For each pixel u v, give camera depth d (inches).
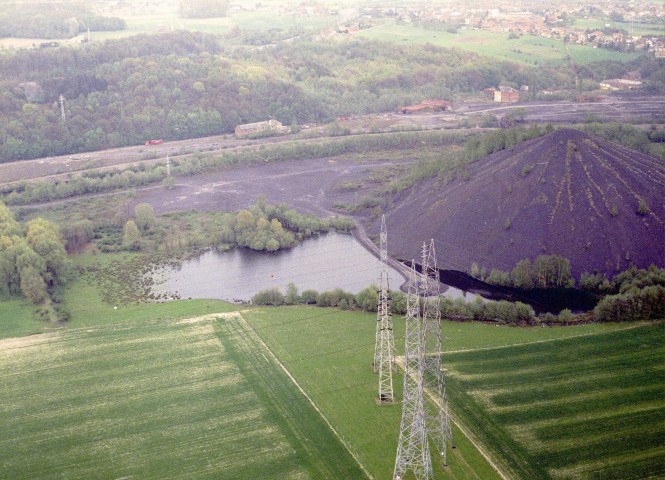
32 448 7308.1
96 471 6929.1
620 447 7091.5
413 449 6998.0
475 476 6737.2
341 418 7691.9
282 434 7440.9
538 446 7160.4
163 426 7637.8
